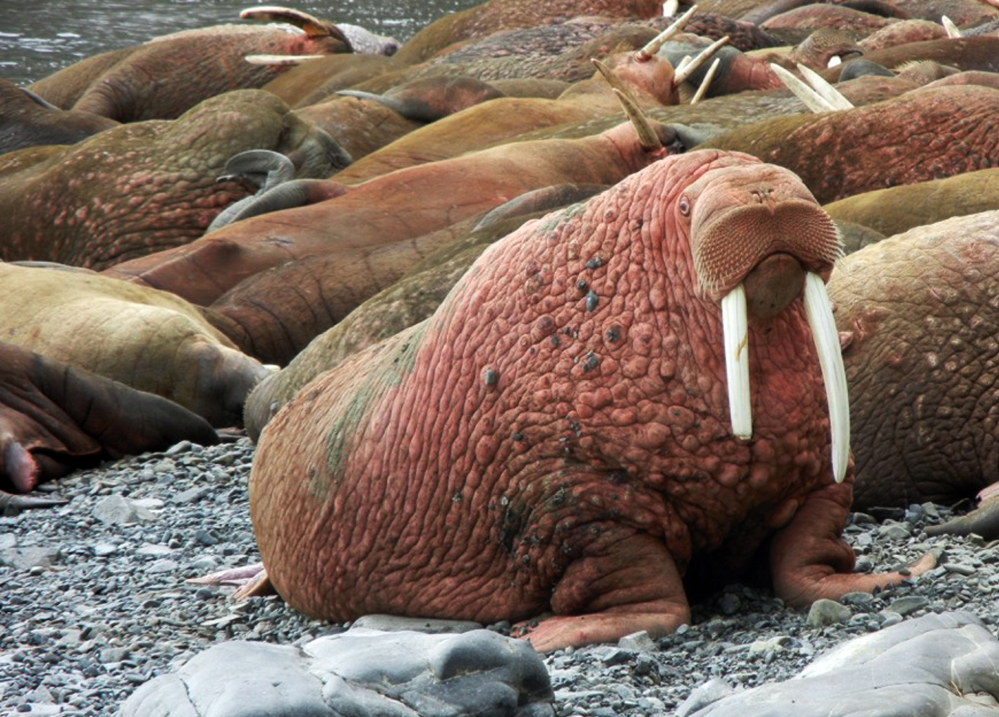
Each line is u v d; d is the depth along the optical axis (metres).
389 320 28.06
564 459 16.08
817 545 16.59
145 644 18.58
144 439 31.89
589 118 52.69
